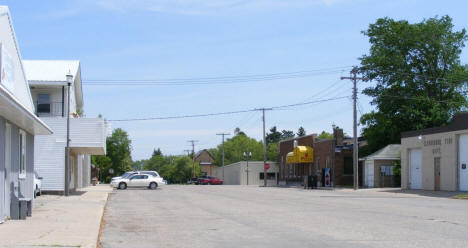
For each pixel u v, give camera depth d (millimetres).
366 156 48812
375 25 52812
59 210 18297
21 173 16562
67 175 28906
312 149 57562
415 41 50219
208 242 10578
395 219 14758
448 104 49750
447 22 51094
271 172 80000
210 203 23469
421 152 37719
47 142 31766
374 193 34562
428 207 19844
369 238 10781
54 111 36969
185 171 123375
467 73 49750
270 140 167125
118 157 90000
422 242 10148
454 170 33156
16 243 9672
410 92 50906
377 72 51531
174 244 10367
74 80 41875
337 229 12422
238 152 130750
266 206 20891
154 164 172625
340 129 51969
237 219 15359
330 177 51719
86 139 31906
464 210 18188
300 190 42438
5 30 13664
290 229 12586
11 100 10719
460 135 33094
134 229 13133
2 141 13031
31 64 39438
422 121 49281
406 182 39312
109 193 35500
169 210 19453
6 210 14133
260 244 10203
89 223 13867
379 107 51875
